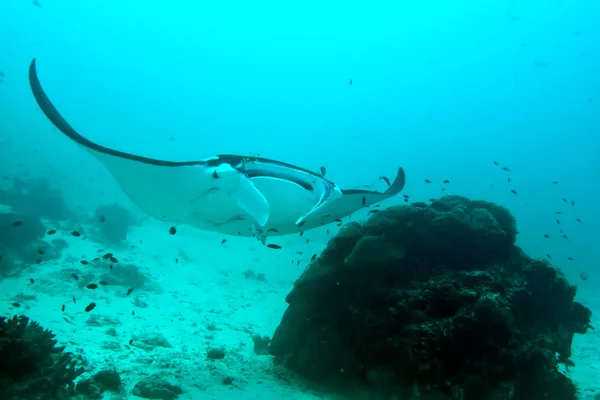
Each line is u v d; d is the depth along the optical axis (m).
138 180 3.46
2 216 9.55
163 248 13.53
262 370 5.25
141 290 9.23
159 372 4.77
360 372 4.94
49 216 13.65
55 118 3.18
